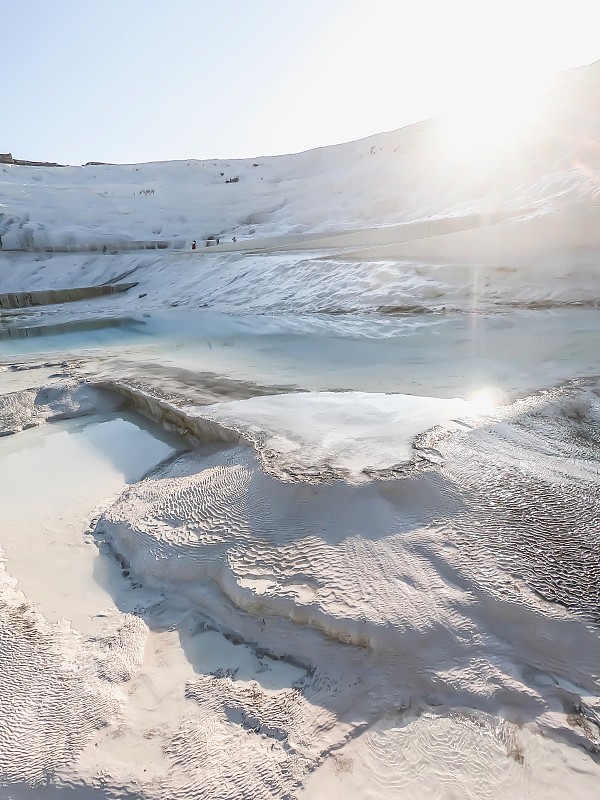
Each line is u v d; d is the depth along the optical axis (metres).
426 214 27.73
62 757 1.78
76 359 8.80
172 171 53.44
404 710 1.86
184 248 29.39
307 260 15.58
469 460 3.32
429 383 5.63
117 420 5.94
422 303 10.75
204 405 5.28
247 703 1.97
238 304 14.38
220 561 2.72
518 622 2.09
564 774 1.59
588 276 10.11
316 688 2.01
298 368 6.96
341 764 1.69
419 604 2.20
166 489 3.69
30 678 2.16
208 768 1.71
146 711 1.98
